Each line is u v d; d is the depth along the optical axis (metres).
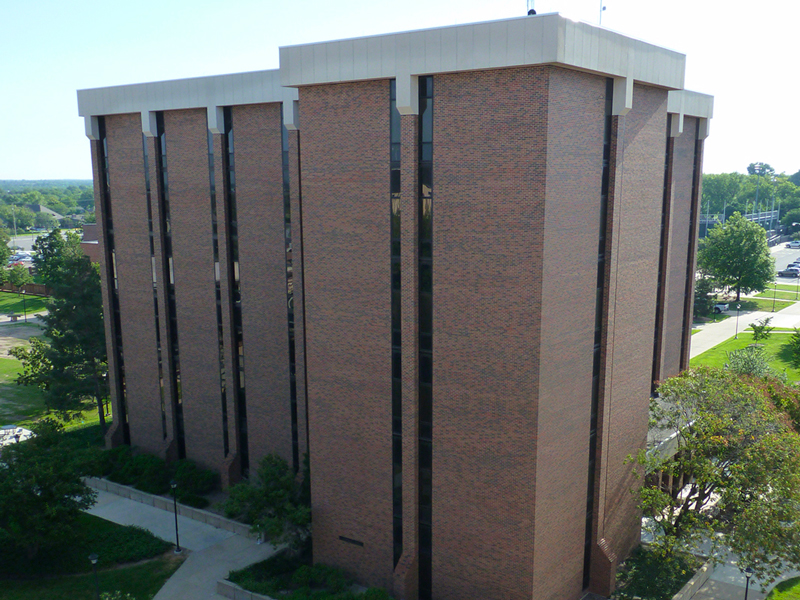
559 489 28.89
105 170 46.41
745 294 117.19
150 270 45.31
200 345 43.69
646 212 33.22
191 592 32.81
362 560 32.53
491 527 28.41
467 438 28.44
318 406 32.75
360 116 28.95
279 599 30.91
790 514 29.28
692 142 50.09
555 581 29.48
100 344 53.50
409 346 28.94
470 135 26.30
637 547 36.25
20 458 35.12
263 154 38.81
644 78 30.09
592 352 30.33
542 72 24.42
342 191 30.08
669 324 50.25
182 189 42.56
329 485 33.03
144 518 40.81
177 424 46.19
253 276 40.56
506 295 26.52
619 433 33.00
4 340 91.81
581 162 27.42
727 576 34.47
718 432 32.84
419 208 28.14
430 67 26.14
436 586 30.42
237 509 33.75
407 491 30.03
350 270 30.50
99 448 51.22
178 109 41.28
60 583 33.59
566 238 27.06
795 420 40.62
